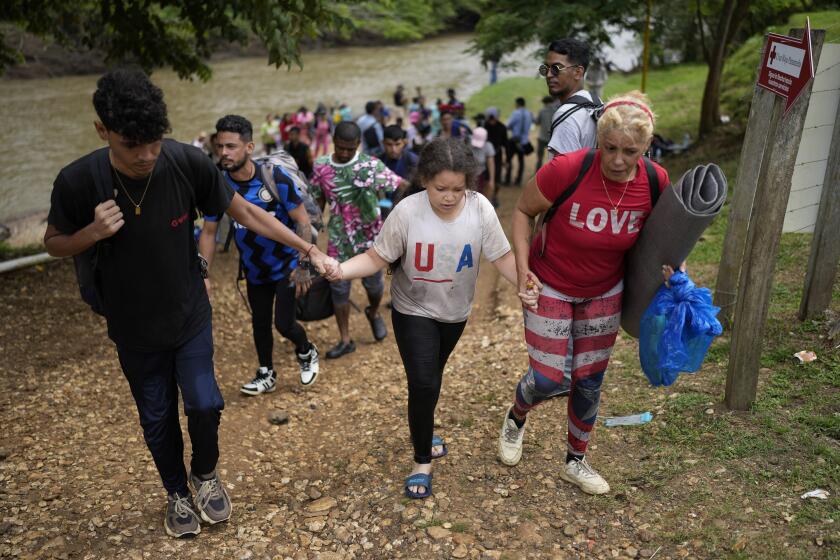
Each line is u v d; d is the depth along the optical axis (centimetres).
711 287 558
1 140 2428
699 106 1739
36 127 2627
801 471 330
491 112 1218
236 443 455
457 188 305
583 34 1205
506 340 577
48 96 3294
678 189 284
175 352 315
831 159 423
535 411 434
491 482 366
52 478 404
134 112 245
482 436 415
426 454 359
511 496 353
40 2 936
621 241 306
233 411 509
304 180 494
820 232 438
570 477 352
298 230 479
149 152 256
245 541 338
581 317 328
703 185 291
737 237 461
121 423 486
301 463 424
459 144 307
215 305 754
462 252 321
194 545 335
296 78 3772
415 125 1700
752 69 1227
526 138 1391
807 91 331
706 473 341
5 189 1850
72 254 275
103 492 387
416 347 333
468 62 4222
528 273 318
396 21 4675
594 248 307
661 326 303
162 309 297
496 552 314
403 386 527
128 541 338
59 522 355
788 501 314
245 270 506
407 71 3950
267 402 527
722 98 1463
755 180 438
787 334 445
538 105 2631
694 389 414
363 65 4203
